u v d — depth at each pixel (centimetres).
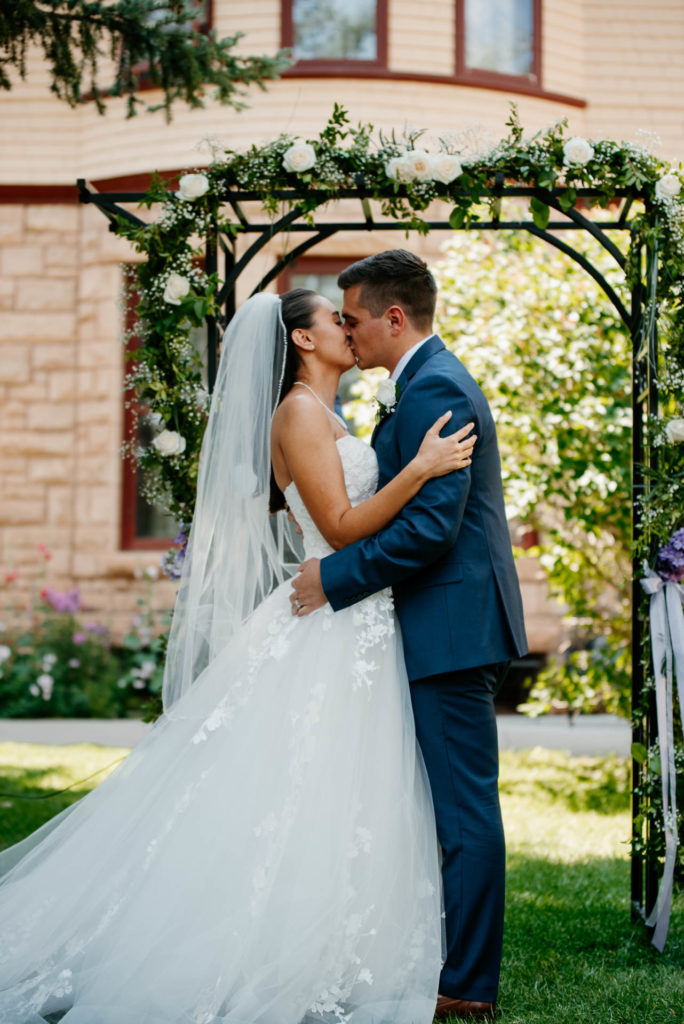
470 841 250
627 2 834
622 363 544
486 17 802
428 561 253
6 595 828
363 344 280
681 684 295
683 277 318
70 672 788
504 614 263
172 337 329
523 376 553
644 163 318
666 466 313
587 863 397
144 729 712
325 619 261
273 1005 228
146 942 232
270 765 248
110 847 254
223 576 286
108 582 821
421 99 773
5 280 837
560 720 752
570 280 555
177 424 328
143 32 410
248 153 325
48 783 514
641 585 311
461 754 255
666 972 277
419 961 240
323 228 346
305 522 276
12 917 249
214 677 268
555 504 564
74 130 834
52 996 236
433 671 255
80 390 830
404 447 263
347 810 243
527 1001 257
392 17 780
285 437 268
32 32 399
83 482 827
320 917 233
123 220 330
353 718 251
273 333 283
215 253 338
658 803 309
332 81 768
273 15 777
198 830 243
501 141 324
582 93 831
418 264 277
